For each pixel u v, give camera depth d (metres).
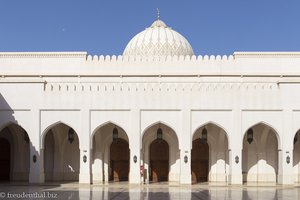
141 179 29.83
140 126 30.02
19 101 30.36
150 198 20.48
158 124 32.28
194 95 30.08
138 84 30.34
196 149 33.62
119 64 33.97
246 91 30.05
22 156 33.47
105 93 30.27
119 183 30.98
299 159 32.66
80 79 33.97
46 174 33.31
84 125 30.12
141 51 36.62
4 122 30.25
